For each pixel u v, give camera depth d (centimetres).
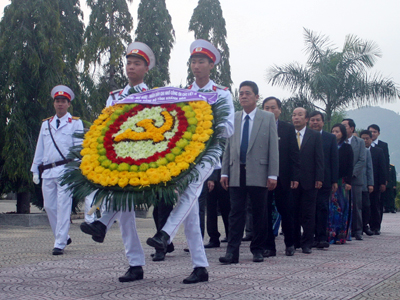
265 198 643
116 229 1092
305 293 432
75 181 439
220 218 1644
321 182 769
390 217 1850
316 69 2017
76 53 1559
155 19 2141
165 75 2112
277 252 757
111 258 646
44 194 745
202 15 2520
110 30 1889
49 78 1246
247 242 915
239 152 641
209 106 460
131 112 475
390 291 446
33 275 517
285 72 2039
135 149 441
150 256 682
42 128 771
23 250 734
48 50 1261
